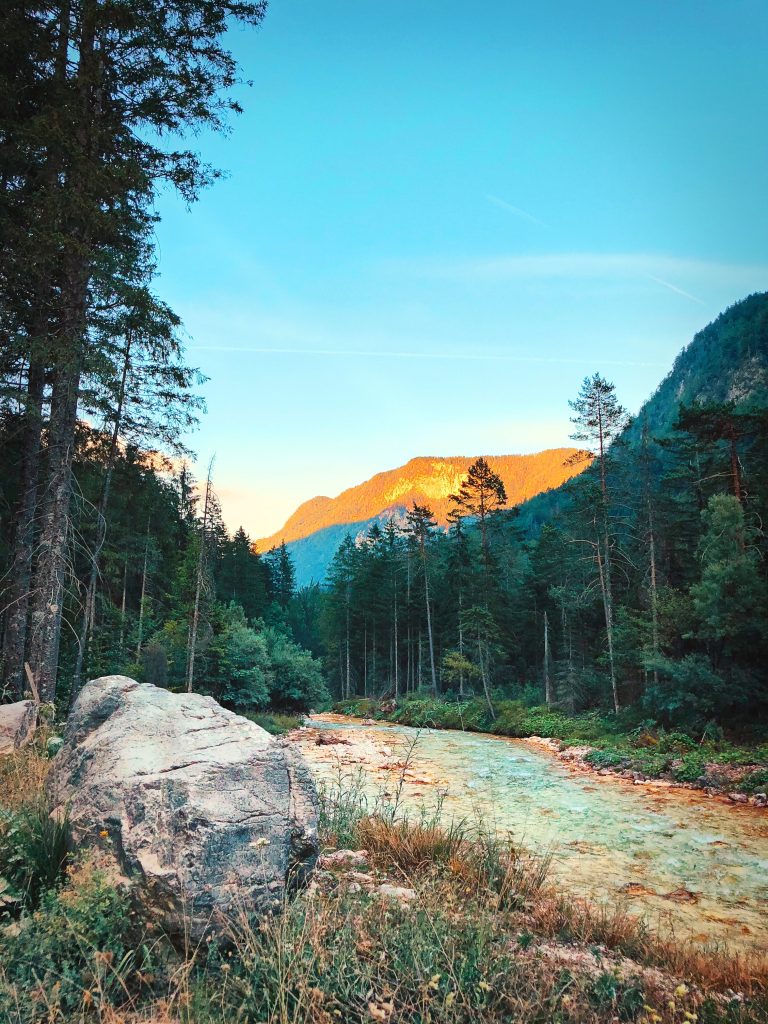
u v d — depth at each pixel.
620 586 33.19
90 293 11.77
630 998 3.64
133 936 3.12
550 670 42.44
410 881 5.30
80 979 2.83
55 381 10.92
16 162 10.83
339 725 32.50
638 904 7.07
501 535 51.19
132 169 10.69
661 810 12.31
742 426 22.64
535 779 15.60
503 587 49.50
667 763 16.50
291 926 3.44
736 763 15.51
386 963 3.38
